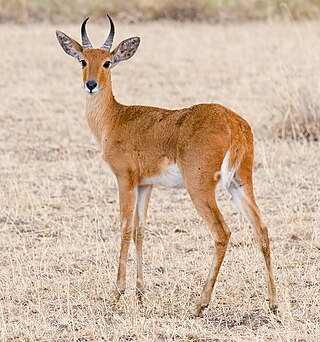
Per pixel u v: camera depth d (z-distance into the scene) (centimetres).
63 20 4869
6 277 1781
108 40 1788
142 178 1675
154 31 4609
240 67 3847
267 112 3031
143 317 1579
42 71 3903
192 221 2144
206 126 1569
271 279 1591
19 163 2656
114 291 1678
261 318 1584
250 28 4638
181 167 1595
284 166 2534
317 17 4806
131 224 1675
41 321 1591
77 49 1773
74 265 1872
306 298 1641
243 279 1741
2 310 1631
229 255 1880
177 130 1608
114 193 2386
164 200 2319
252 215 1589
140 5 4947
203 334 1505
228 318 1591
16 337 1528
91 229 2095
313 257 1862
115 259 1902
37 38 4491
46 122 3114
